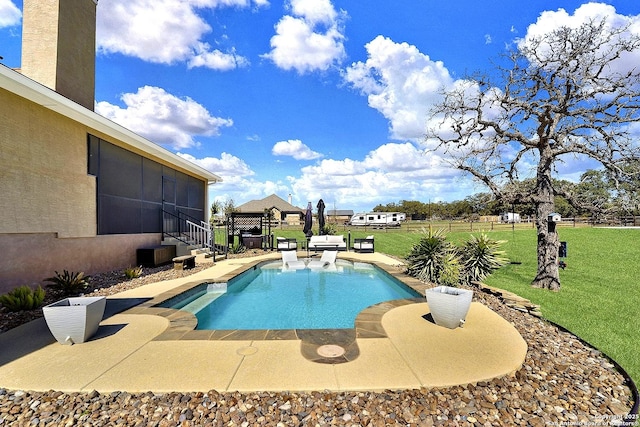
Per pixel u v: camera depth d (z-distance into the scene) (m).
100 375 3.24
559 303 7.07
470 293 4.67
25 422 2.57
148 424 2.53
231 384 3.06
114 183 9.69
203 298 7.55
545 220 8.48
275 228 39.25
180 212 14.18
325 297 7.73
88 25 10.32
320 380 3.13
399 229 32.38
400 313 5.46
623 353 4.51
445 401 2.87
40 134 7.05
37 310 5.61
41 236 7.16
